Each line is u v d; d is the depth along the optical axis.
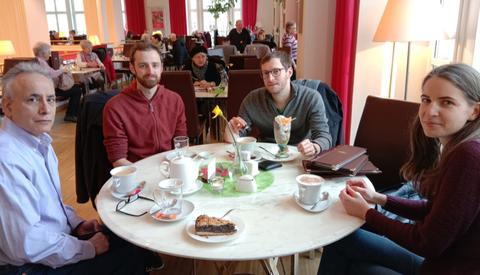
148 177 1.39
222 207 1.13
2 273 1.06
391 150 1.73
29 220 1.03
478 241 0.87
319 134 1.78
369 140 1.82
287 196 1.21
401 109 1.71
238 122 1.81
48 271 1.11
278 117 1.56
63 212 1.30
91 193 1.90
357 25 2.73
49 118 1.16
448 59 2.42
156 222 1.04
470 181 0.84
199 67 4.00
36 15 6.25
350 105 2.92
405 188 1.53
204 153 1.58
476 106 0.91
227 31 15.02
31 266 1.10
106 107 1.75
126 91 1.79
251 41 8.63
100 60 6.23
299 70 4.36
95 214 2.42
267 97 1.92
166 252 0.90
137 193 1.20
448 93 0.90
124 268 1.22
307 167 1.39
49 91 1.16
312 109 1.86
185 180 1.22
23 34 6.09
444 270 0.92
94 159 1.85
